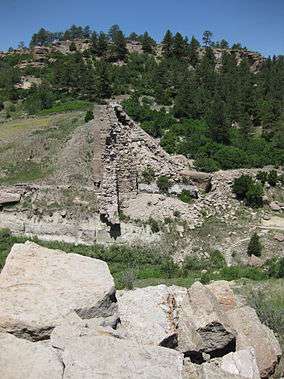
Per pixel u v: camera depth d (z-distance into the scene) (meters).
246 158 59.81
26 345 11.09
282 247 38.50
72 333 11.80
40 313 12.59
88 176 44.62
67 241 38.56
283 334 17.09
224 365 12.98
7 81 130.00
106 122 43.94
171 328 13.75
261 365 14.19
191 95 84.31
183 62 134.50
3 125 80.06
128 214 40.59
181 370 11.17
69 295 13.43
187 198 43.66
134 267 35.03
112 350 11.29
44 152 55.12
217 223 41.38
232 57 135.75
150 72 115.38
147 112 77.25
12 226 39.66
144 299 15.09
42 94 106.12
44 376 10.23
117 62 144.62
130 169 43.69
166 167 45.19
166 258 36.62
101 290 13.73
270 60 133.25
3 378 10.06
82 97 101.62
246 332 15.06
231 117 79.56
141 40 166.88
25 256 15.09
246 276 31.56
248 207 45.25
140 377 10.65
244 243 38.62
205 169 55.31
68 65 130.50
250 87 91.56
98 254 36.38
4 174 51.06
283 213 45.78
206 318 14.27
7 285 13.59
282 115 81.19
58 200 41.12
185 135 68.81
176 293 16.42
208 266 35.81
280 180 51.19
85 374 10.43
